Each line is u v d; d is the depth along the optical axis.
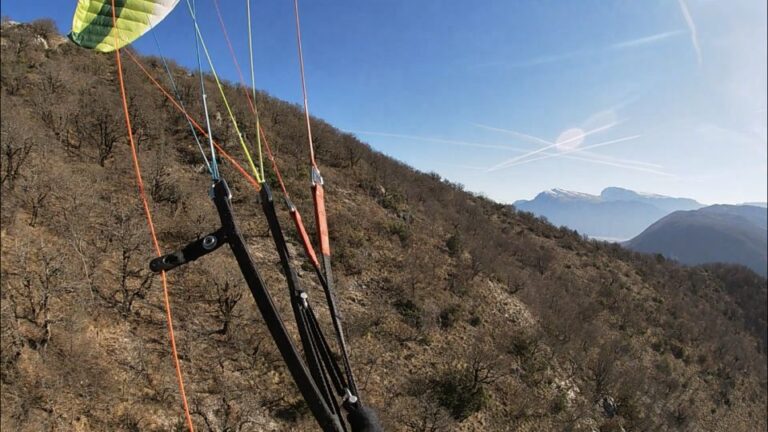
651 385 27.00
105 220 15.83
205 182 21.64
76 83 24.53
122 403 10.76
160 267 1.98
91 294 12.47
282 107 38.75
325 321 17.30
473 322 22.20
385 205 30.41
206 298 15.24
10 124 15.95
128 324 12.86
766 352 46.50
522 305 26.97
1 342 10.17
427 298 21.98
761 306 58.25
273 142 30.00
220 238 2.04
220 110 29.50
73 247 13.66
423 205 35.47
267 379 13.62
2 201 13.94
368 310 19.33
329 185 28.61
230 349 13.87
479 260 28.30
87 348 11.30
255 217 21.33
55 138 18.98
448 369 18.02
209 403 11.97
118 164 19.73
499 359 19.69
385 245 24.88
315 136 35.03
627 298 40.22
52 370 10.35
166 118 26.28
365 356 16.78
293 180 26.14
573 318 28.86
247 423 11.99
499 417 17.41
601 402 22.66
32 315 11.24
